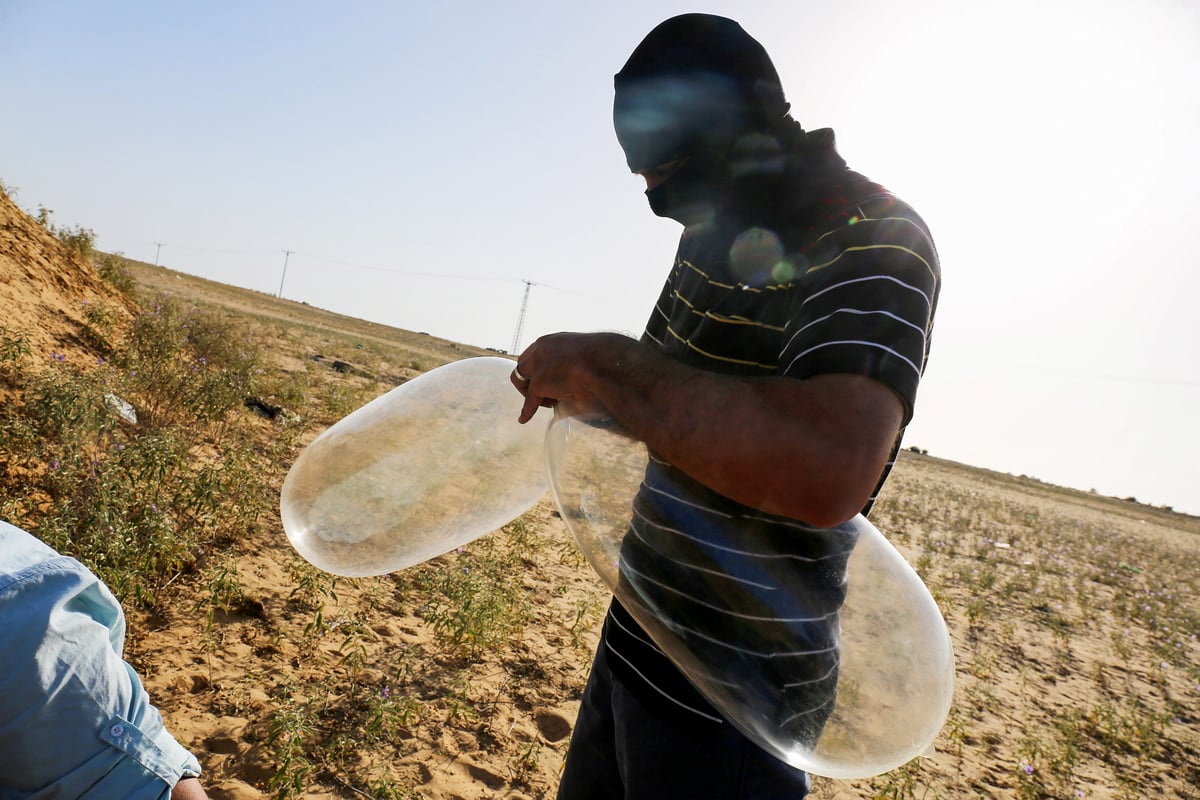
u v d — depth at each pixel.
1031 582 12.23
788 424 0.90
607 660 1.49
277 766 2.95
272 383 10.29
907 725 1.22
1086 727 5.98
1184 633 10.41
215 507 4.72
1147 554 22.08
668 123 1.20
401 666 3.95
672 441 0.98
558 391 1.16
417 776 3.16
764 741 1.20
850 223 1.08
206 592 4.13
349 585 4.80
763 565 1.11
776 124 1.20
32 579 1.00
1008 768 4.84
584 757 1.61
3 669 0.95
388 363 22.67
